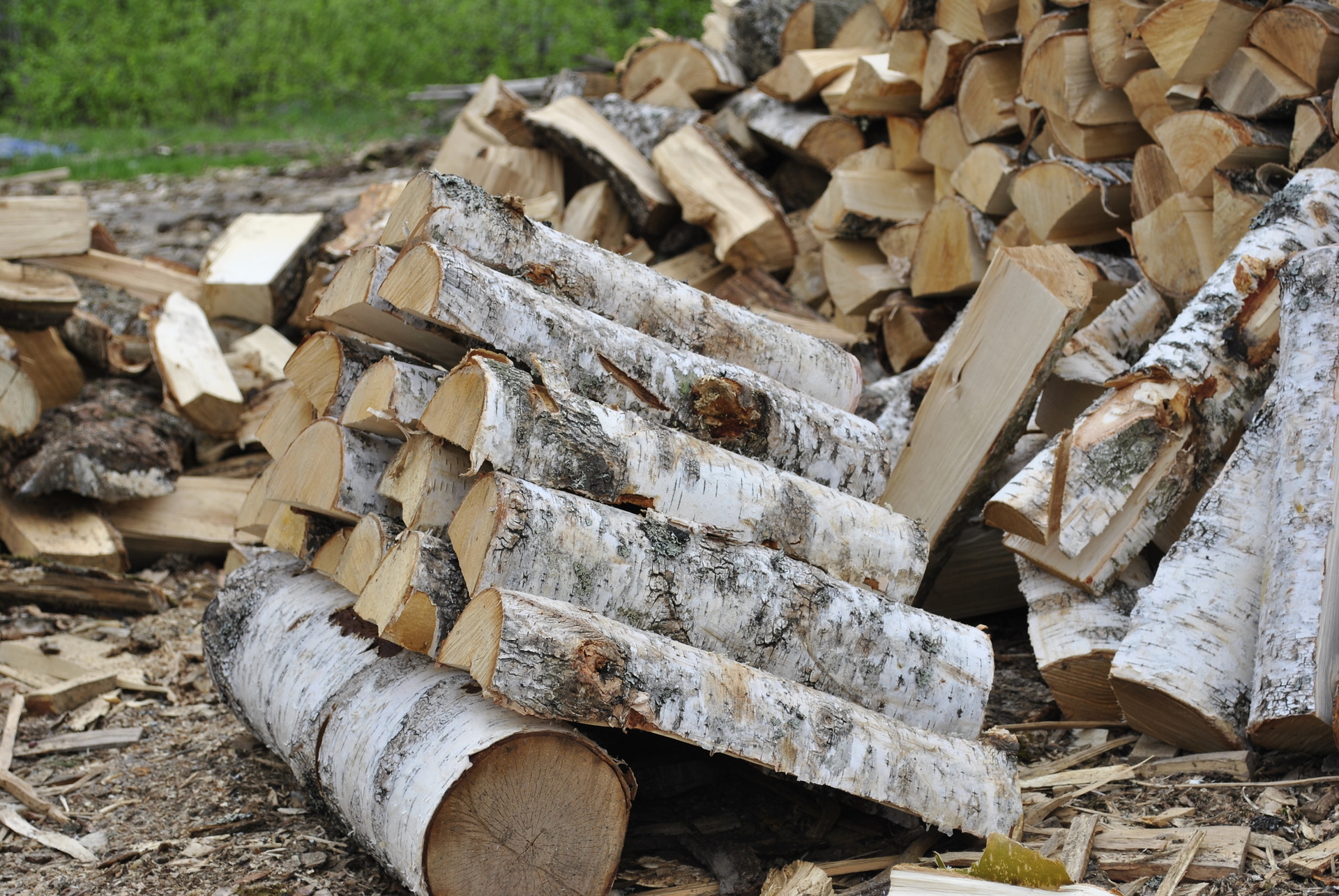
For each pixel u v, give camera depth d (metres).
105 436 4.58
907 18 4.80
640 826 2.85
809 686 2.64
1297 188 3.31
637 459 2.56
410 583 2.39
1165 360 3.19
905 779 2.52
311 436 2.90
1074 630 3.14
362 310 2.79
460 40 16.75
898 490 3.64
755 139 6.10
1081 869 2.45
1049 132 4.31
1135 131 4.13
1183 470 3.13
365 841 2.53
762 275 5.38
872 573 2.97
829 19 6.14
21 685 3.84
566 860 2.30
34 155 12.83
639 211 5.80
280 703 2.91
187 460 5.16
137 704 3.84
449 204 2.78
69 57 16.23
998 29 4.54
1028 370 3.30
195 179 10.91
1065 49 4.02
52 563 4.34
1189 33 3.56
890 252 5.11
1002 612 4.10
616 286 3.06
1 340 4.80
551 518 2.34
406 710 2.48
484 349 2.50
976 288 4.56
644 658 2.26
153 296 5.71
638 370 2.86
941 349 4.16
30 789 3.19
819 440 3.14
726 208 5.39
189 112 16.19
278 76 16.25
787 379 3.38
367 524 2.69
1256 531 2.91
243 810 3.09
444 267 2.55
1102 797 2.80
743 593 2.57
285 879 2.71
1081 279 3.31
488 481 2.33
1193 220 3.63
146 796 3.21
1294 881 2.30
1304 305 2.90
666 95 6.44
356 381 2.95
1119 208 4.05
